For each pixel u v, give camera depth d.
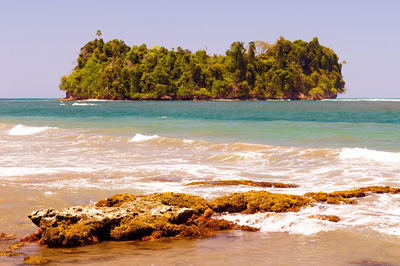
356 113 56.22
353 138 21.36
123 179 12.49
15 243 7.09
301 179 12.43
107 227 7.46
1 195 10.36
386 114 51.94
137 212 7.96
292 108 84.31
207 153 18.02
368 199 9.73
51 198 10.05
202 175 13.13
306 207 9.02
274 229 7.75
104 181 12.19
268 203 8.98
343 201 9.48
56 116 51.69
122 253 6.54
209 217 8.53
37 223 7.57
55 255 6.45
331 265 5.79
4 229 7.80
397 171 13.30
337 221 8.04
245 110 73.75
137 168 14.44
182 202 8.82
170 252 6.55
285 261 6.00
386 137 21.47
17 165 15.12
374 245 6.60
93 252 6.61
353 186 11.32
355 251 6.35
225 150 18.62
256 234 7.51
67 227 7.21
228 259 6.14
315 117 46.47
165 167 14.66
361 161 15.26
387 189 10.45
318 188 11.13
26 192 10.70
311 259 6.05
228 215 8.77
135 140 21.92
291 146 19.55
